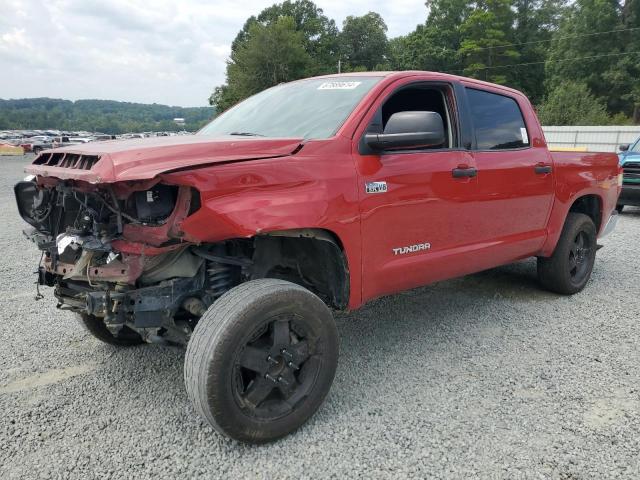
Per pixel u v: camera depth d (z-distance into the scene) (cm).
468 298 533
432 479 254
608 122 4300
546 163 484
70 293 325
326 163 309
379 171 335
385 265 346
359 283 330
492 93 454
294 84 427
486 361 384
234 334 260
